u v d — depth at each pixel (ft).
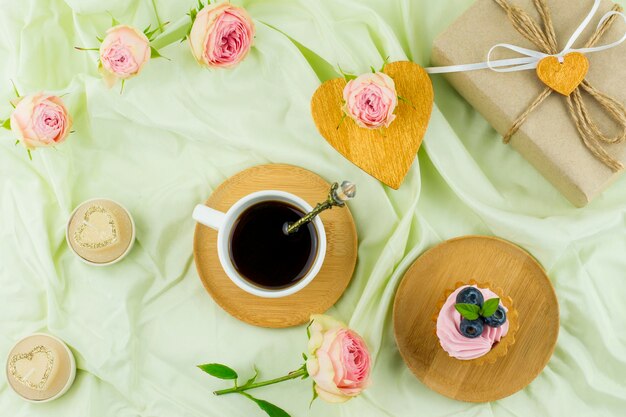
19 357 2.31
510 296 2.32
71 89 2.39
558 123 2.23
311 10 2.38
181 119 2.41
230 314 2.33
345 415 2.32
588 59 2.23
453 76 2.33
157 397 2.36
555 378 2.37
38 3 2.41
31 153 2.43
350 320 2.33
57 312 2.37
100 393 2.38
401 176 2.33
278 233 2.22
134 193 2.44
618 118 2.19
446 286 2.32
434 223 2.45
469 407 2.32
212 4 2.31
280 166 2.37
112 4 2.37
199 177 2.44
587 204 2.41
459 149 2.38
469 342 2.14
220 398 2.35
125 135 2.45
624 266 2.39
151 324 2.39
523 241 2.36
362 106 2.19
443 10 2.43
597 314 2.36
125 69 2.21
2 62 2.46
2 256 2.41
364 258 2.38
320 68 2.48
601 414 2.36
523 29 2.23
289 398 2.35
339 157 2.39
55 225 2.42
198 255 2.31
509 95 2.25
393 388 2.35
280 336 2.35
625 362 2.35
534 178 2.43
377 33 2.41
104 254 2.32
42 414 2.36
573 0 2.25
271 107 2.43
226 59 2.24
